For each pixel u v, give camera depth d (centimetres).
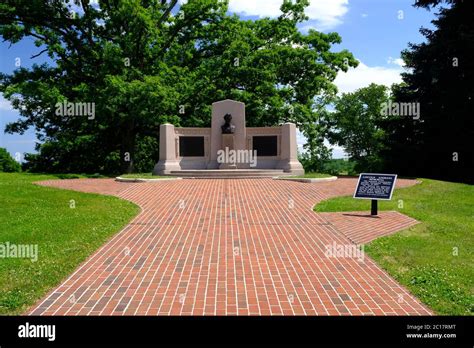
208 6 3147
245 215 1298
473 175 2711
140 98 2631
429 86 2872
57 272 782
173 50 3300
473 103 2575
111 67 2838
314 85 3366
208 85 3159
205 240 1024
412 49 3008
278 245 982
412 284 734
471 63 2645
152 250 938
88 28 3169
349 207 1406
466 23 2688
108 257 886
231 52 3081
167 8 3466
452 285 727
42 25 3089
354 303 662
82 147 3494
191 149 2533
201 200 1530
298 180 2003
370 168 3634
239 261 865
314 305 654
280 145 2466
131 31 2967
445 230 1098
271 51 3119
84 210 1333
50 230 1073
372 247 952
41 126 3281
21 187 1709
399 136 3061
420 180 2133
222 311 631
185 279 762
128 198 1591
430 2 2870
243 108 2519
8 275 765
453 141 2708
